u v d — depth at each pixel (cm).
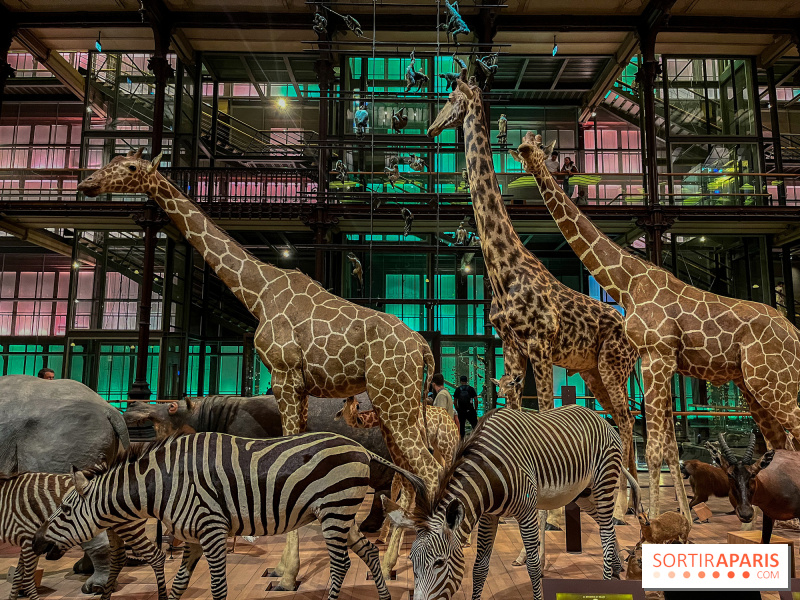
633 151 1555
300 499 276
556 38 1269
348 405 503
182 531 273
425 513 243
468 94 506
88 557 392
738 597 245
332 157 1260
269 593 358
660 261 1141
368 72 1352
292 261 1775
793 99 1605
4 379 383
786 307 1311
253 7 1197
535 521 283
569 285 1670
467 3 1160
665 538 351
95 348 1280
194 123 1389
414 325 1341
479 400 1285
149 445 289
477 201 497
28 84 1678
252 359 1209
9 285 1841
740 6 1173
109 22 1208
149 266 1150
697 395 1256
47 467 365
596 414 349
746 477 346
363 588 365
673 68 1348
